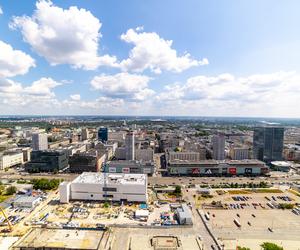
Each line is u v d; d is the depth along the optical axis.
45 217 182.25
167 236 150.62
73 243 138.75
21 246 134.88
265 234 160.00
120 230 164.00
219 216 187.25
